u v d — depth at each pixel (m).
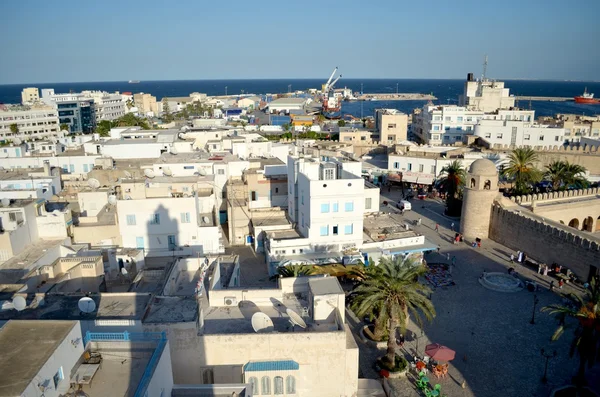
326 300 29.83
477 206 69.25
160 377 20.05
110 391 18.19
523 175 80.81
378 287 38.97
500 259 62.53
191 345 26.59
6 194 57.84
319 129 170.50
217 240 54.25
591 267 53.19
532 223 61.75
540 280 55.88
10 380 15.62
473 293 52.53
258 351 26.97
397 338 43.22
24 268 37.38
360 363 39.53
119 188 60.03
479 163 69.75
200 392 22.50
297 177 59.78
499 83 165.12
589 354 33.59
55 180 73.00
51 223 44.34
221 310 32.19
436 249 64.38
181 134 106.00
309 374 27.42
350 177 56.91
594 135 133.25
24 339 18.06
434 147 109.19
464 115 131.62
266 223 63.75
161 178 64.12
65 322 19.19
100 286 36.25
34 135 174.25
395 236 58.97
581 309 33.59
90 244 49.59
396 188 102.56
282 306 32.56
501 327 45.19
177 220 53.12
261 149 89.69
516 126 112.81
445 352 37.53
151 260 53.31
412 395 35.50
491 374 38.00
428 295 51.72
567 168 83.12
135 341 20.78
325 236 55.38
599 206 75.00
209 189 65.25
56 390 17.34
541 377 37.50
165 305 28.33
